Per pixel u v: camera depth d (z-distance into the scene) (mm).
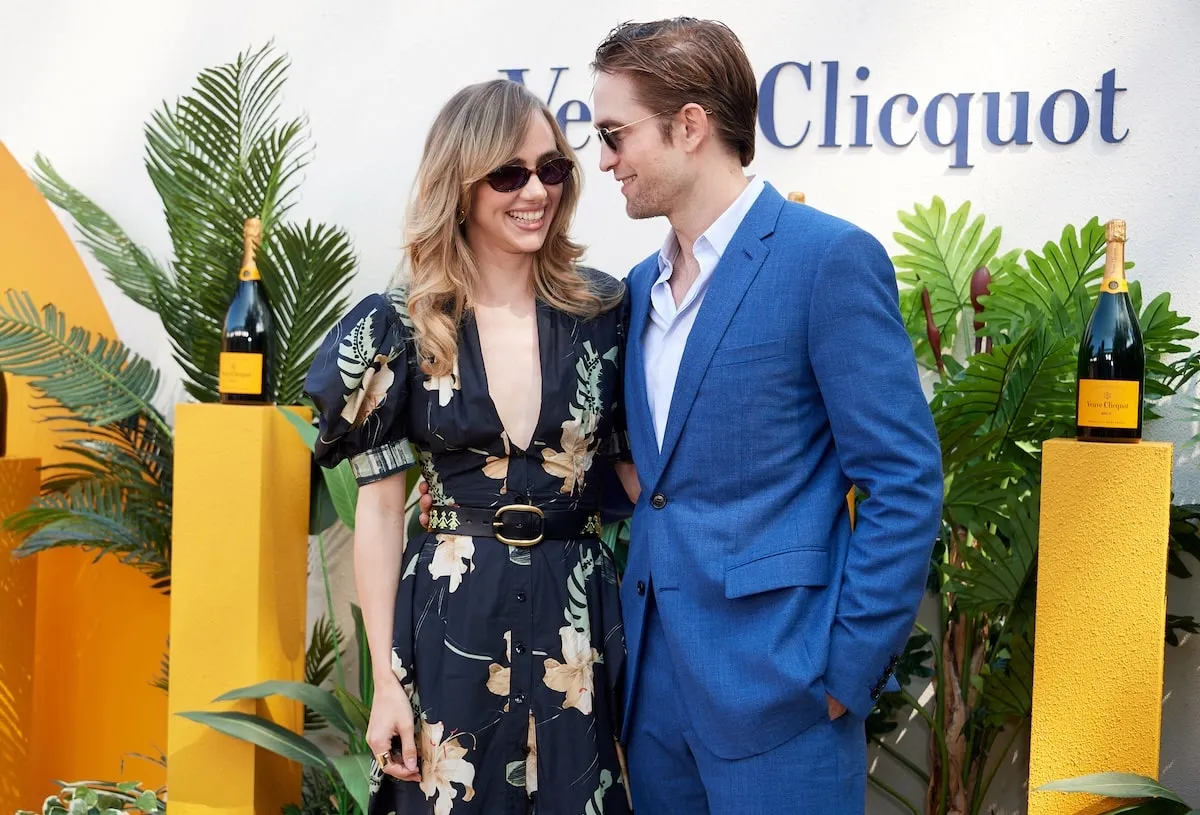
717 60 1811
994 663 2607
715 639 1765
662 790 1880
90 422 3062
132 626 3426
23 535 3197
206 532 2418
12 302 3125
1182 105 2641
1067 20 2705
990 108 2762
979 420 2449
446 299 1858
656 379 1898
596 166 3049
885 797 2889
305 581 2668
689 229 1871
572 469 1880
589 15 3037
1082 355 2025
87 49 3408
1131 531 1925
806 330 1737
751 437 1757
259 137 3023
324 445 1862
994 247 2738
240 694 2299
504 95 1863
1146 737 1919
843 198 2871
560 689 1817
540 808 1799
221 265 3004
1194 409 2443
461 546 1840
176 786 2428
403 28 3174
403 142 3184
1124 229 2043
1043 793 1979
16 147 3471
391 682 1819
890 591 1658
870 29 2836
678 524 1807
